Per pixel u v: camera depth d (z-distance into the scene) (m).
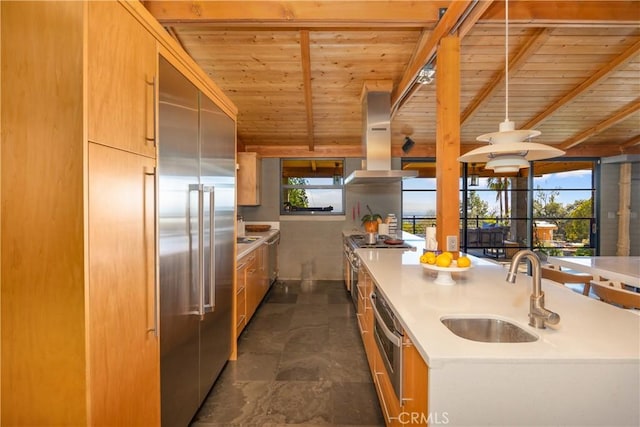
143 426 1.34
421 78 2.98
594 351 0.98
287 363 2.60
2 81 1.03
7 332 1.05
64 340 1.03
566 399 0.95
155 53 1.41
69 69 1.00
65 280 1.02
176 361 1.62
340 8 2.29
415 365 1.15
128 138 1.22
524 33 2.93
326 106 4.21
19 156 1.03
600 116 4.47
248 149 5.45
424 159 5.64
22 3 1.02
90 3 1.02
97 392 1.07
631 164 5.57
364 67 3.41
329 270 5.59
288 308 4.01
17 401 1.04
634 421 0.95
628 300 1.92
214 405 2.05
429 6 2.29
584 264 2.75
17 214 1.04
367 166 3.75
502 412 0.96
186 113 1.72
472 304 1.43
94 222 1.04
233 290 2.63
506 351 0.98
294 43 3.07
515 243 5.83
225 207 2.40
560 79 3.61
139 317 1.31
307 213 5.61
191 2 2.29
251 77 3.58
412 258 2.64
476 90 3.88
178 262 1.62
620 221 5.67
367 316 2.45
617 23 2.32
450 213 2.22
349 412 1.99
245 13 2.29
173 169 1.57
